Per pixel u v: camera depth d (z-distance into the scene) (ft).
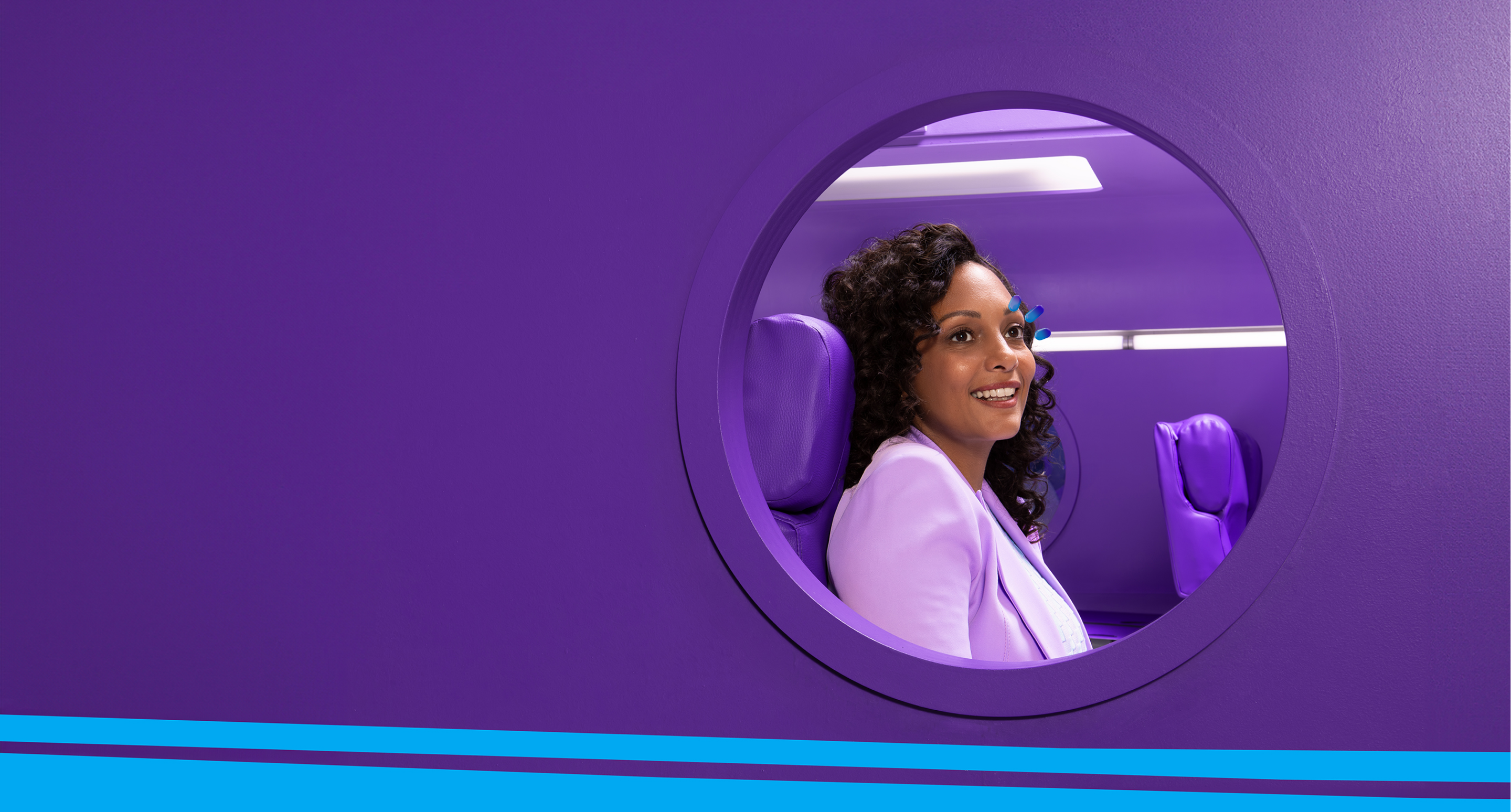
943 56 5.45
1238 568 4.99
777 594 5.49
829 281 7.74
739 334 5.96
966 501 6.24
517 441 5.97
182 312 6.42
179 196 6.46
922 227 7.14
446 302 6.09
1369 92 5.06
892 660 5.31
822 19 5.71
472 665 5.95
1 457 6.60
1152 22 5.27
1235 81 5.17
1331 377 4.98
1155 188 17.17
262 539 6.25
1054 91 5.31
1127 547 18.19
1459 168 4.97
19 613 6.53
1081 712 5.18
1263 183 5.08
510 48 6.09
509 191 6.05
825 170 5.80
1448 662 4.91
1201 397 17.90
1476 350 4.93
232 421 6.33
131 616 6.39
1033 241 18.33
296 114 6.34
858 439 7.22
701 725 5.65
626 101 5.94
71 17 6.64
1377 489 4.98
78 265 6.56
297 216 6.31
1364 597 4.97
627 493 5.82
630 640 5.77
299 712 6.15
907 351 6.88
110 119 6.57
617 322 5.89
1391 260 5.01
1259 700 5.04
